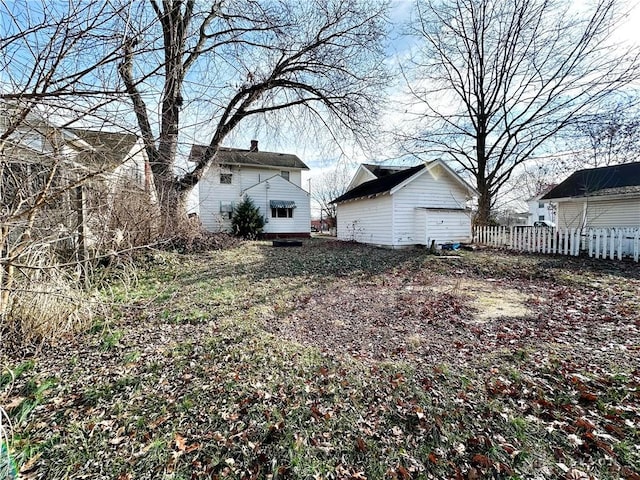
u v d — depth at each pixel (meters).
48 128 2.62
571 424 2.33
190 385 2.93
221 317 4.72
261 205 19.56
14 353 3.55
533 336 4.00
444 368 3.18
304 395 2.78
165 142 3.25
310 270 8.42
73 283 4.42
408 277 7.83
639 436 2.17
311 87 11.99
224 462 2.10
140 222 7.55
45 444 2.23
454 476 1.97
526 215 35.16
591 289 6.24
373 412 2.56
